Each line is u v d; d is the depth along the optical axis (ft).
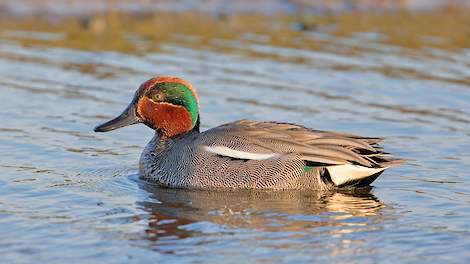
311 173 44.62
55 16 84.58
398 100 62.28
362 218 41.11
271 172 44.68
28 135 53.57
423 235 39.09
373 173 44.06
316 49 75.15
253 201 43.32
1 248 36.78
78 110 58.90
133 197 43.80
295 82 65.77
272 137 45.14
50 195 43.60
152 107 47.80
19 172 47.03
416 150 52.31
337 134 45.19
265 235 38.73
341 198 43.96
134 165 49.24
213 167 45.19
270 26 83.66
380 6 94.43
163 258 36.06
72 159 49.67
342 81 66.28
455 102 61.93
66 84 64.54
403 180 47.09
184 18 86.07
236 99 61.41
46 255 36.19
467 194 44.91
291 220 40.65
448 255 36.99
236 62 70.54
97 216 40.81
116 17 85.30
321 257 36.52
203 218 40.75
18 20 82.84
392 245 37.96
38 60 70.44
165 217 40.83
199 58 71.46
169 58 71.36
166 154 46.80
